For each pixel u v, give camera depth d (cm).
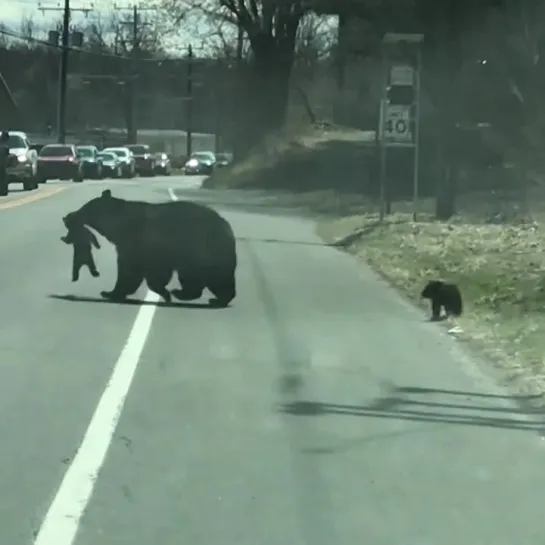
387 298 1798
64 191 4812
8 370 1159
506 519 729
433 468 845
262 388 1103
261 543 672
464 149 4356
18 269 2002
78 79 12825
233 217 3719
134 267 1653
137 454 856
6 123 9369
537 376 1184
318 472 824
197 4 6544
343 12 4669
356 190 4922
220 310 1611
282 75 6719
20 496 748
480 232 2819
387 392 1106
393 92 3094
